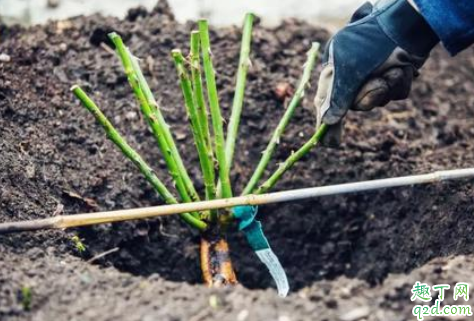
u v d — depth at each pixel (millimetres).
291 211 2771
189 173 2777
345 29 2268
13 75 2771
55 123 2691
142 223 2594
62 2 3463
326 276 2738
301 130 2869
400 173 2787
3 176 2410
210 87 2359
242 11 3539
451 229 2537
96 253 2463
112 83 2881
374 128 2959
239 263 2729
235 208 2387
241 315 1980
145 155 2754
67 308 2014
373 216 2746
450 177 2330
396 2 2221
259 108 2910
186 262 2646
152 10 3203
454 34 2191
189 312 1992
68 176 2578
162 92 2902
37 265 2174
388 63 2242
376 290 2113
